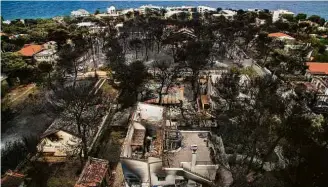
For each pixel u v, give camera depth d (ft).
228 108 182.50
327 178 115.85
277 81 225.35
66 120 173.78
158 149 110.52
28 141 160.15
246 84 215.31
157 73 261.44
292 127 140.67
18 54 276.62
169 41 376.68
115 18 583.58
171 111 199.21
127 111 203.21
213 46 365.81
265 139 142.00
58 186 129.49
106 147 160.45
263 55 332.80
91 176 119.03
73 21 538.88
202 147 119.55
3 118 189.67
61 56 285.64
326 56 297.74
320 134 141.90
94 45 386.52
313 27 440.45
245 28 434.71
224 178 115.65
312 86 232.12
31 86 250.98
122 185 128.16
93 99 192.65
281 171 129.80
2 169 136.46
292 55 296.92
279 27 447.01
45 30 403.95
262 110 162.30
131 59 334.24
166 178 108.47
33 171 138.72
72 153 151.43
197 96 223.92
